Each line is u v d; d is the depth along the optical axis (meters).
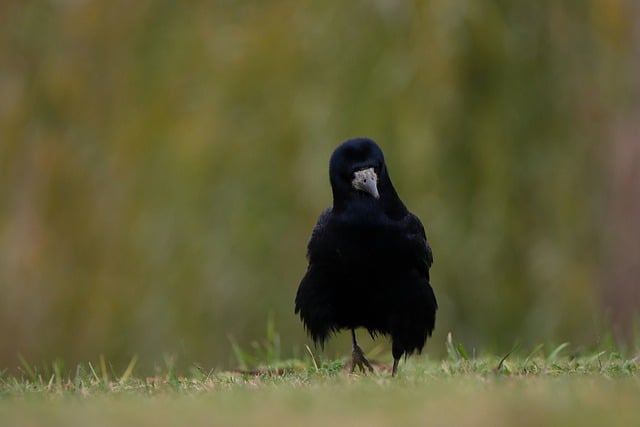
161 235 16.86
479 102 16.50
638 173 17.72
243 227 16.56
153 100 17.31
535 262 16.53
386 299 9.60
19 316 17.38
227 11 17.33
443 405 6.16
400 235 9.44
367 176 9.34
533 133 16.81
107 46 17.64
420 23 16.33
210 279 16.58
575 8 16.95
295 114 16.58
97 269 17.23
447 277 16.30
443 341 16.30
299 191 16.44
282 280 16.48
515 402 6.07
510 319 16.47
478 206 16.38
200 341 16.56
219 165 16.86
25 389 8.77
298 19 16.92
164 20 17.45
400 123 16.16
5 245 17.44
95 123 17.59
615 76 17.03
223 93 16.97
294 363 10.52
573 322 16.61
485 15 16.34
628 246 18.30
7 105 17.73
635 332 11.40
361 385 7.53
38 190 17.62
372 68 16.38
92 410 6.62
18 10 17.81
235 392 7.43
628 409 5.84
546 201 16.80
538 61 16.78
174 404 6.85
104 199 17.41
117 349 16.91
